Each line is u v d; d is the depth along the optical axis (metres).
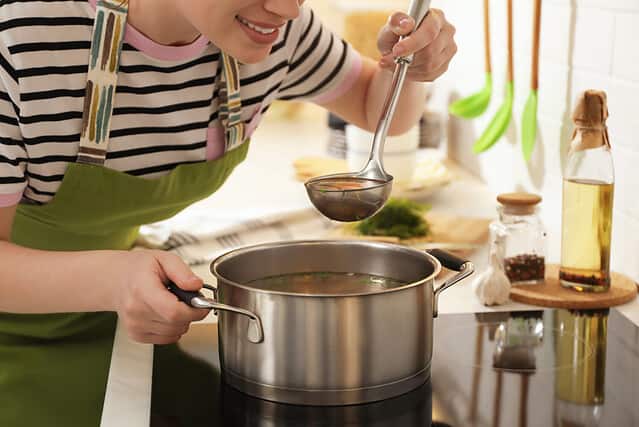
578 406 0.93
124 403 0.97
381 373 0.94
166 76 1.12
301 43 1.31
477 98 1.91
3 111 1.03
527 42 1.71
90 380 1.09
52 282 0.99
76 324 1.22
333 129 2.13
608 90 1.38
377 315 0.92
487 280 1.26
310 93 1.41
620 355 1.08
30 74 1.02
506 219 1.31
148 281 0.93
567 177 1.27
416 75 1.18
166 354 1.10
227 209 1.79
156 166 1.18
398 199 1.62
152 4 1.05
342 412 0.92
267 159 2.27
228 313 0.97
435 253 1.07
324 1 2.96
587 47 1.45
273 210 1.72
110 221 1.22
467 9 2.06
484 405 0.94
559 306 1.25
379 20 2.42
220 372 1.04
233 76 1.17
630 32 1.30
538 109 1.66
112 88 1.08
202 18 0.93
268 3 0.90
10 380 1.08
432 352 1.06
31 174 1.10
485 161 1.97
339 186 1.08
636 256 1.32
